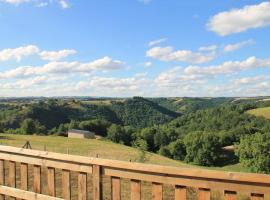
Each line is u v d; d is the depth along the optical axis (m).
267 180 3.89
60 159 5.55
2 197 6.43
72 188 13.13
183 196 4.52
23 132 91.88
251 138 70.75
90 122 110.69
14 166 6.21
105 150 41.78
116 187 5.10
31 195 5.93
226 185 4.18
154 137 101.88
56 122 114.44
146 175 4.79
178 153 93.69
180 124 128.50
